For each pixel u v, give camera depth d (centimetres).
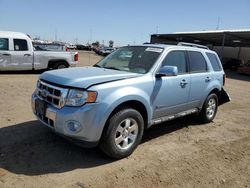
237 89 1459
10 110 671
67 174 383
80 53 4834
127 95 422
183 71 560
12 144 466
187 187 372
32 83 1080
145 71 484
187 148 507
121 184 367
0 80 1104
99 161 427
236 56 4134
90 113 388
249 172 429
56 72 458
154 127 616
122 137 434
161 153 475
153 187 365
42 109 426
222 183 389
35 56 1324
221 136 589
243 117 775
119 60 538
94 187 355
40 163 409
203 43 4300
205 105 643
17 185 348
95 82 404
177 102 541
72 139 402
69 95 395
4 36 1243
